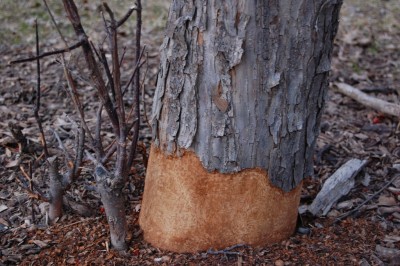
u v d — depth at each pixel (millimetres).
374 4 3617
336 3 1349
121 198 1439
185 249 1455
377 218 1676
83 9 3322
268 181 1405
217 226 1424
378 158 2023
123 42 3043
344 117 2344
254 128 1354
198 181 1390
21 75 2617
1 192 1781
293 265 1431
